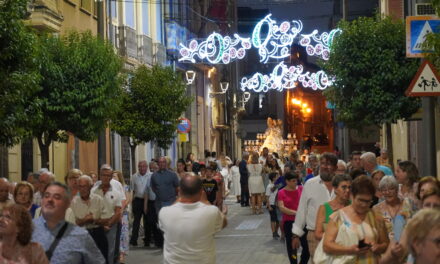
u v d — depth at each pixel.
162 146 31.16
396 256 6.86
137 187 22.44
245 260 19.09
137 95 30.14
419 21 14.27
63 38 22.97
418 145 30.55
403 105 27.00
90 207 13.91
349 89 28.00
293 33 39.69
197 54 44.69
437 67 14.10
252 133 99.94
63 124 20.86
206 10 58.66
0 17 14.70
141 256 20.17
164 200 21.56
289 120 103.38
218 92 59.56
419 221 4.85
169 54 45.22
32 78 15.44
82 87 20.92
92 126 21.33
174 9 47.09
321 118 116.19
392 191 10.61
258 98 100.12
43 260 7.61
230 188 48.22
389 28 27.50
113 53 22.58
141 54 39.31
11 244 7.51
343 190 10.53
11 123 15.27
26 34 15.27
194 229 9.73
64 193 8.27
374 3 77.12
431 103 14.98
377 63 27.11
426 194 8.34
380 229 9.25
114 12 36.19
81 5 31.78
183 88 31.12
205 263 9.80
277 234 24.06
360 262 9.16
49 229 8.24
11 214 7.49
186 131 38.28
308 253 15.56
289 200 16.50
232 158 70.75
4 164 23.39
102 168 15.23
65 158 29.12
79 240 8.20
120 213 15.22
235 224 29.12
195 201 9.90
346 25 27.91
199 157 55.09
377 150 38.75
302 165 26.66
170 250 9.83
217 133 63.38
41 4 24.28
